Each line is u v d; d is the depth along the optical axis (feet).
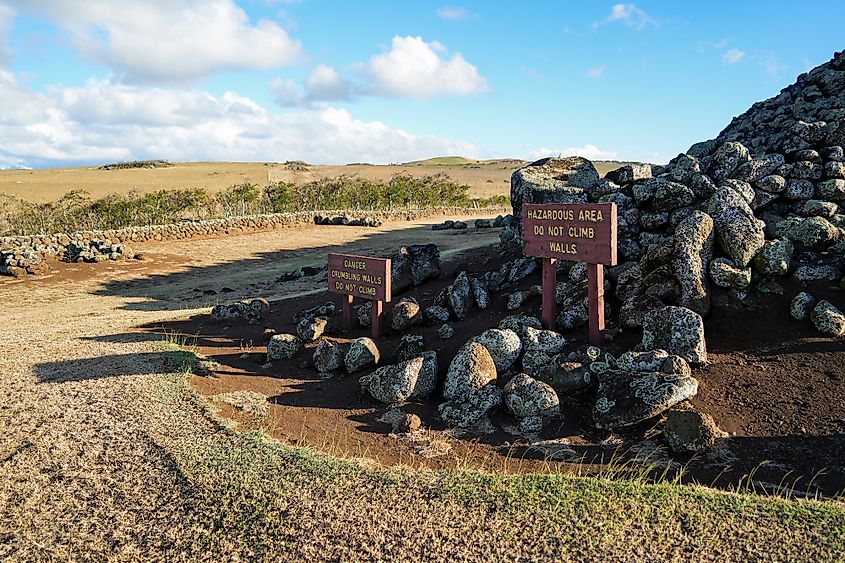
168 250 79.61
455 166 369.09
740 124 48.06
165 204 104.88
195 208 109.60
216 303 52.80
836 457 18.86
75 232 82.28
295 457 20.80
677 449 20.18
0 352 35.42
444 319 34.99
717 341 26.11
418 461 21.21
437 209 123.03
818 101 42.01
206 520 17.42
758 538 15.28
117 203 96.94
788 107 44.09
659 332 25.57
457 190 148.36
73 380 29.71
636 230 34.40
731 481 18.54
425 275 44.88
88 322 45.42
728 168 34.45
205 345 37.17
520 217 45.83
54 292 59.57
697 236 27.94
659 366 23.07
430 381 26.45
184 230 87.81
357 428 24.25
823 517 15.90
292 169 272.92
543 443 21.77
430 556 15.28
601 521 16.29
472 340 27.48
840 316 24.63
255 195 120.26
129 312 50.14
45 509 18.48
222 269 70.49
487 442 22.35
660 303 27.63
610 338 27.55
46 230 89.20
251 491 18.58
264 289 59.00
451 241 80.23
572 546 15.35
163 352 34.65
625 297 30.19
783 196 32.12
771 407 21.61
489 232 87.51
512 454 21.33
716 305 27.43
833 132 33.81
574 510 16.85
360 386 27.94
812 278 27.48
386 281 33.76
